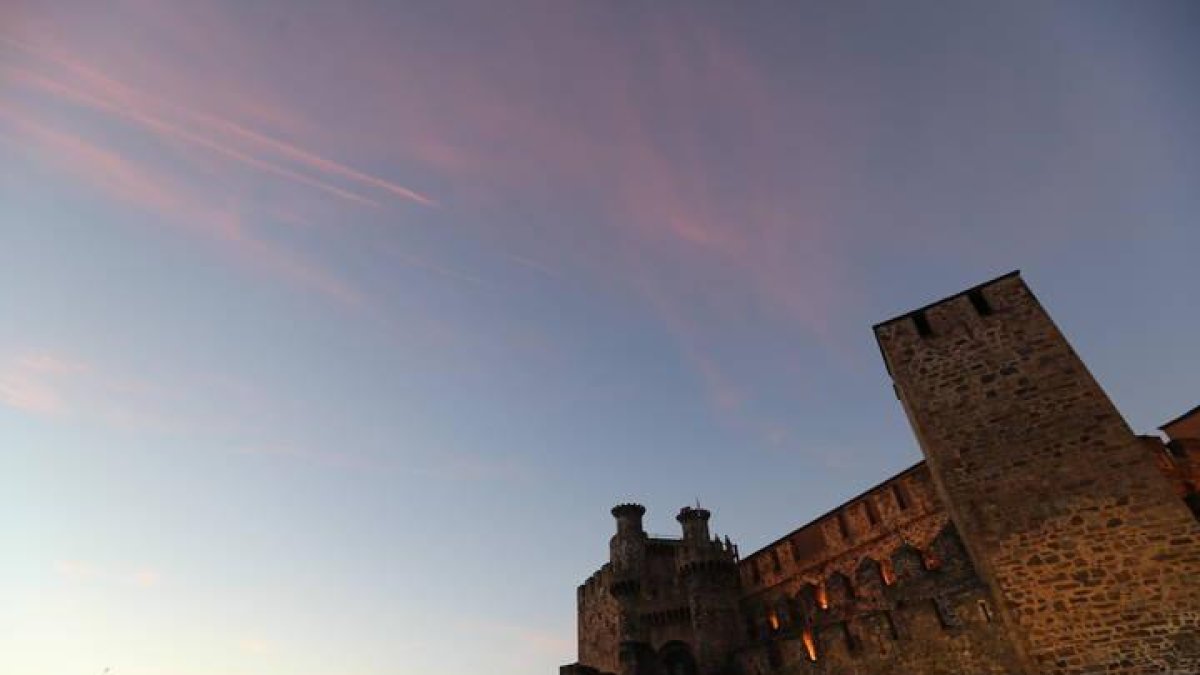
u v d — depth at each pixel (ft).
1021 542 74.02
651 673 142.20
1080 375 78.69
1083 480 73.20
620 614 164.76
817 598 134.41
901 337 94.27
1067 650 67.46
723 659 139.85
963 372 86.79
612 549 189.37
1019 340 84.74
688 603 155.63
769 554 149.28
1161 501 68.28
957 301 92.63
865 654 102.37
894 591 112.47
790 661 115.44
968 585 94.22
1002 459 79.05
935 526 114.83
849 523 133.39
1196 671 60.39
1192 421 114.11
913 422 95.14
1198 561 64.08
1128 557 67.62
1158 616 64.03
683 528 168.76
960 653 89.76
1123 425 73.77
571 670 151.74
